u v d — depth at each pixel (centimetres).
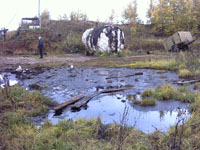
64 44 2664
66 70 1377
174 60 1444
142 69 1397
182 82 976
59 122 538
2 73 1266
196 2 3609
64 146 416
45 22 3422
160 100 762
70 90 912
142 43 2675
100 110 676
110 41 2166
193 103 695
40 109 652
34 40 2625
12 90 763
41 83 1033
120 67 1484
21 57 2059
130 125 553
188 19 3469
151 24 4031
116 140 434
